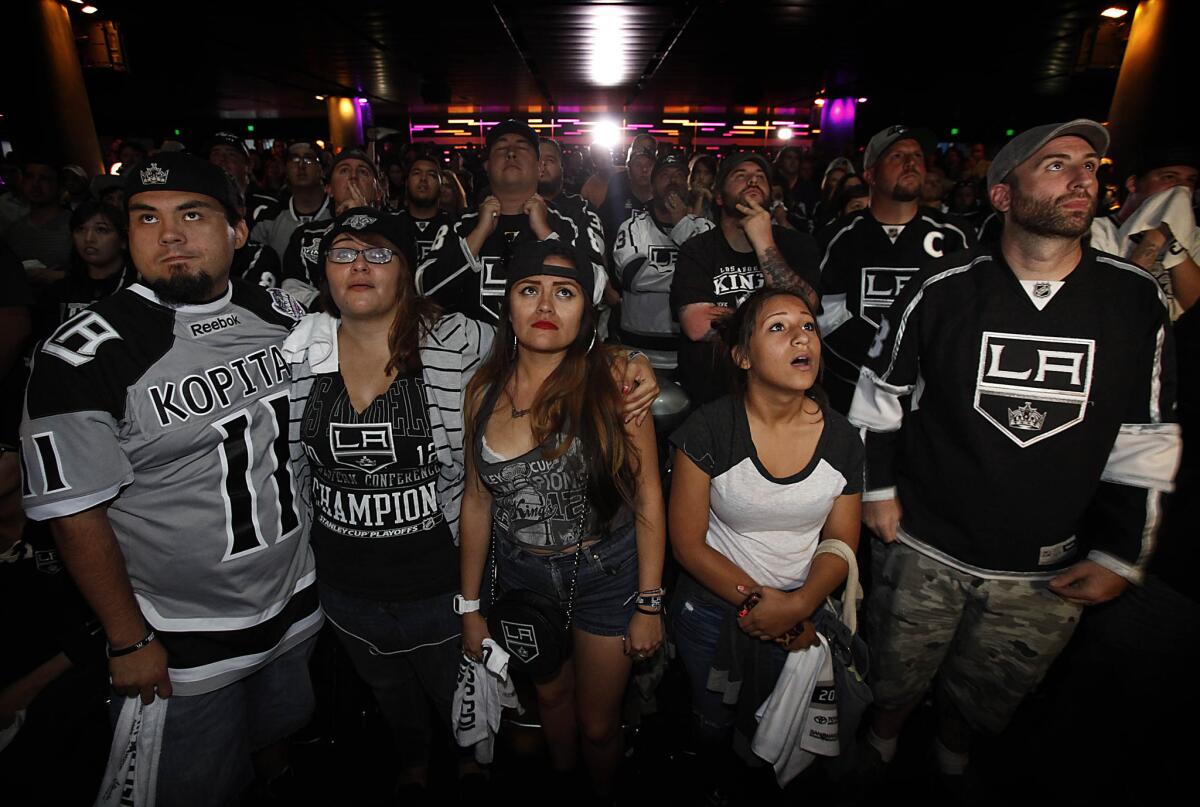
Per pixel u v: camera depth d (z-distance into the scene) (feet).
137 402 4.76
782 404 5.45
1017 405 5.54
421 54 41.19
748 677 5.96
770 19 30.63
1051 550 5.76
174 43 37.29
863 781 6.89
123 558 4.88
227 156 15.29
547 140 12.48
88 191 19.12
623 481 5.49
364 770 7.47
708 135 78.95
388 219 5.37
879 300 9.19
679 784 7.16
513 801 6.90
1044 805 6.79
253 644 5.51
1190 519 6.09
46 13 25.09
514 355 5.70
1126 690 6.62
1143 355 5.37
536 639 5.58
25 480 4.48
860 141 60.34
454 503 5.91
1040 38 33.06
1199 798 6.63
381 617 5.98
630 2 27.96
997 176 5.55
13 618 8.93
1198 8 21.20
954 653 6.53
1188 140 8.09
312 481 5.85
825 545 5.78
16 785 6.94
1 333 8.14
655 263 12.00
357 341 5.62
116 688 4.93
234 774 5.63
